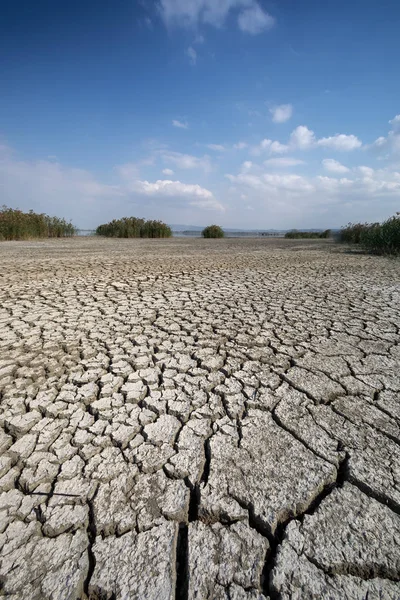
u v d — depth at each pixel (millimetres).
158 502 877
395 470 980
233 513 843
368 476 958
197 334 2100
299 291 3334
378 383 1479
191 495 904
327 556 738
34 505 869
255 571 710
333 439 1117
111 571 704
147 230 17188
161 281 3865
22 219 12820
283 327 2240
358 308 2705
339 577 696
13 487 929
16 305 2727
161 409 1292
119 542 770
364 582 690
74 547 760
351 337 2053
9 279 3816
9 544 766
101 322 2328
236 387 1451
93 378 1529
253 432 1156
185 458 1034
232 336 2068
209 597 658
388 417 1235
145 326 2254
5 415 1247
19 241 11578
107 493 902
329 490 918
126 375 1561
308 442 1103
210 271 4684
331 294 3195
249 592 668
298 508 859
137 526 809
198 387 1457
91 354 1791
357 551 750
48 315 2471
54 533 794
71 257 6344
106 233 18062
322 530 801
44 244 10156
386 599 661
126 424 1203
